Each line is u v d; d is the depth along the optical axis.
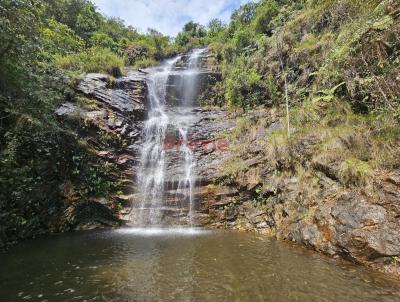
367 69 8.24
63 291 4.65
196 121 14.42
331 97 9.08
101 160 10.57
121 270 5.55
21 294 4.54
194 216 9.84
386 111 7.28
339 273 5.29
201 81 17.20
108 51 19.81
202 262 5.98
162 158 11.90
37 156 8.91
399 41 7.56
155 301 4.36
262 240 7.69
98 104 12.66
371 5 9.43
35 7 9.04
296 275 5.25
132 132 12.72
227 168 10.61
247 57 16.73
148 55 23.25
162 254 6.51
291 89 12.30
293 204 8.00
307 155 8.30
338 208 6.50
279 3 19.30
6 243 7.26
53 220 8.73
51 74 11.55
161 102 16.91
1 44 8.03
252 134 11.62
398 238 5.24
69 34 18.38
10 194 7.72
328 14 12.13
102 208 9.70
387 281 4.89
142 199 10.38
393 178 5.81
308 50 12.05
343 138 7.63
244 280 5.07
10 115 8.48
